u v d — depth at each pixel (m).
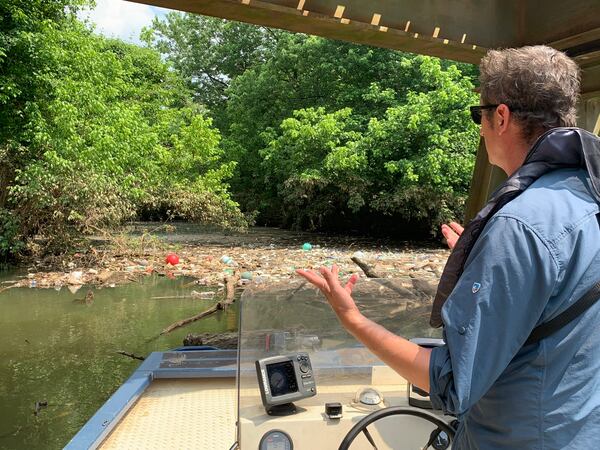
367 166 21.38
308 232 26.88
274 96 26.23
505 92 1.61
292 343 2.41
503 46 5.05
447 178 19.75
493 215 1.51
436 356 1.47
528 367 1.44
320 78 24.47
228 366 4.69
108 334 8.82
